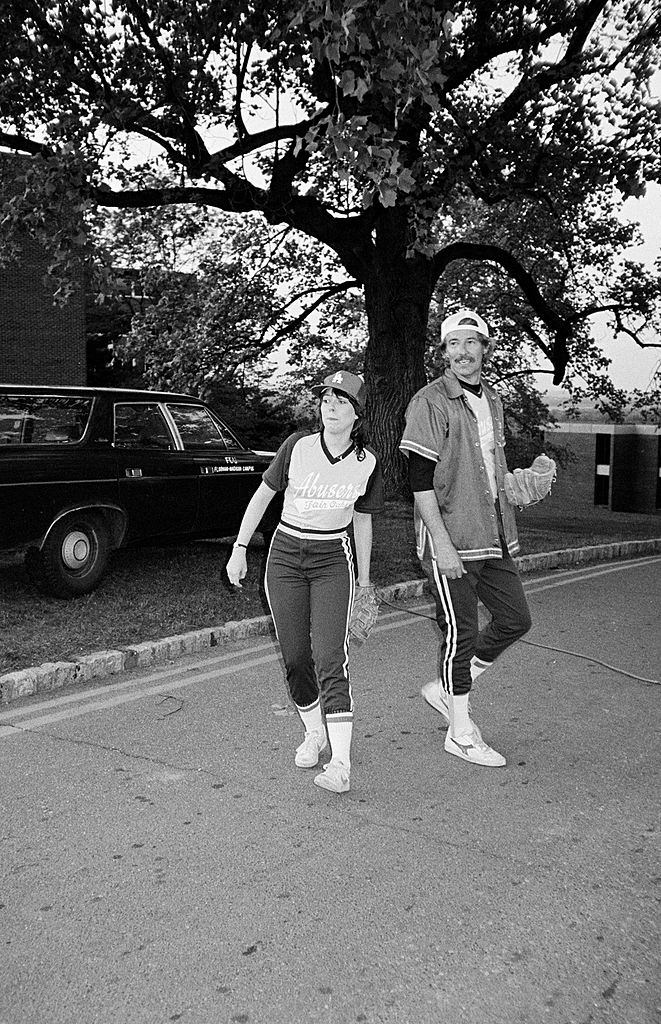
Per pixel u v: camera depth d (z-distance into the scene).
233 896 3.52
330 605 4.46
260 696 6.14
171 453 9.28
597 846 3.92
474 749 4.87
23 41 11.27
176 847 3.94
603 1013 2.82
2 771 4.81
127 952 3.16
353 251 15.32
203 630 7.50
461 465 4.57
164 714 5.75
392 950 3.15
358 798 4.44
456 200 13.60
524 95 13.80
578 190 15.06
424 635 7.90
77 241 10.02
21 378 24.17
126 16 11.55
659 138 14.56
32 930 3.31
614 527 16.48
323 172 15.04
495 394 4.80
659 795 4.47
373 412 15.65
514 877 3.65
